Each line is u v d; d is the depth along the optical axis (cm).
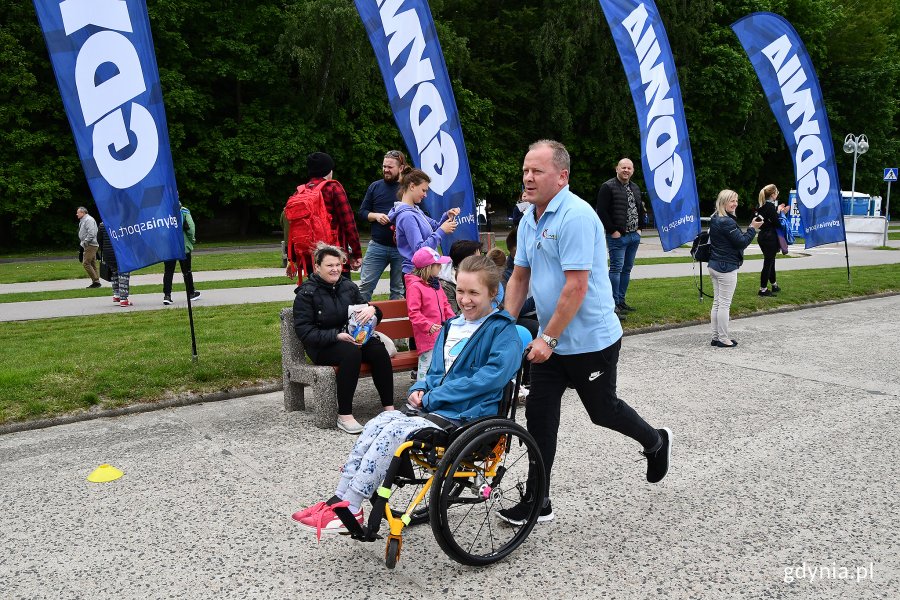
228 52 3083
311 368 552
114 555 354
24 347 761
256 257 2019
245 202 3247
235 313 993
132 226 620
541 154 347
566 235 343
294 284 1360
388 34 725
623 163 956
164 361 676
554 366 366
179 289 1311
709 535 374
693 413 588
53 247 2998
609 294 364
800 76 1207
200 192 3036
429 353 589
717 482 445
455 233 777
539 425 370
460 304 373
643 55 940
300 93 3241
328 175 699
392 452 340
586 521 391
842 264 1717
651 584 325
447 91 758
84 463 475
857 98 4394
